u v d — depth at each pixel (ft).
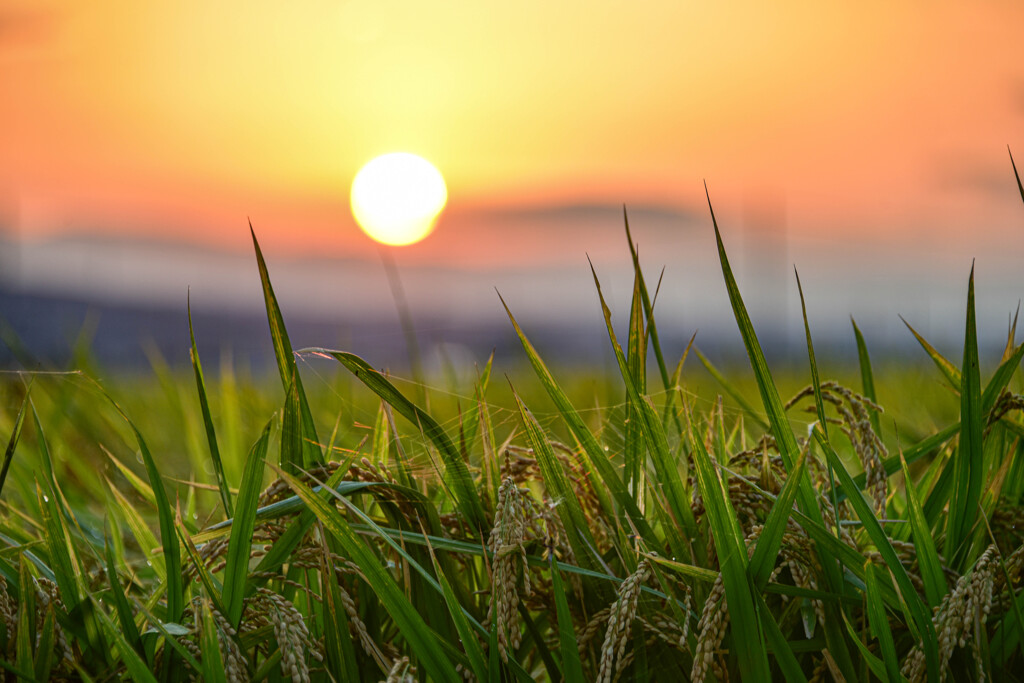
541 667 3.06
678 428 3.37
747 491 2.91
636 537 2.85
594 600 2.86
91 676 2.78
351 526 2.88
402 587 2.97
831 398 3.16
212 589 2.75
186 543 2.76
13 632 2.74
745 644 2.66
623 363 2.83
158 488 2.82
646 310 3.23
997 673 2.82
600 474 2.89
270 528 2.95
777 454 3.21
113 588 2.81
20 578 2.75
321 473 2.92
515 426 3.07
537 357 2.87
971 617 2.67
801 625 2.95
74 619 2.79
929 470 3.25
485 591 2.90
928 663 2.69
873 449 3.02
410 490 2.88
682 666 2.83
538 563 2.84
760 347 2.86
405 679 2.63
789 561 2.85
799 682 2.68
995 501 2.97
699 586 2.83
